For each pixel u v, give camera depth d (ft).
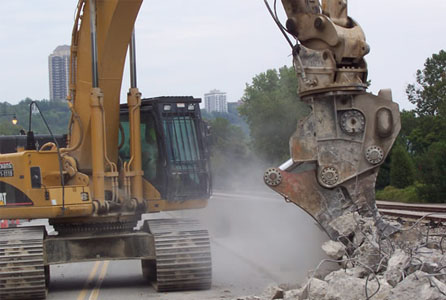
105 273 49.47
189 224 40.78
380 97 34.09
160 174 41.96
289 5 34.71
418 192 116.88
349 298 24.12
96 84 37.99
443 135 153.58
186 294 37.14
